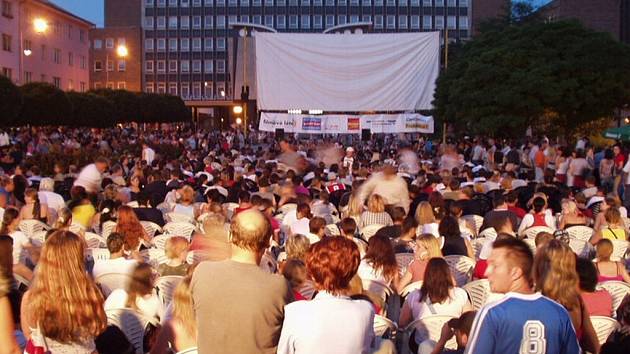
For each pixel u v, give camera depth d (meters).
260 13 111.81
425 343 6.30
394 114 27.69
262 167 21.23
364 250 10.17
